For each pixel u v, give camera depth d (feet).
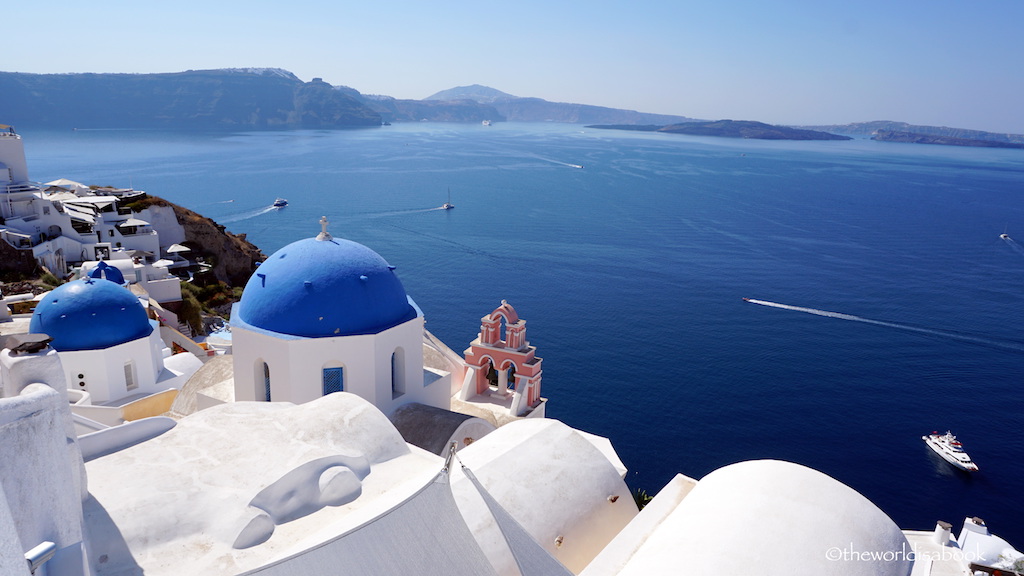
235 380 67.31
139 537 35.19
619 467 50.83
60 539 26.63
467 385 83.46
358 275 65.51
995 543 73.31
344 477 41.83
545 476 42.65
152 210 237.25
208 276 233.14
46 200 202.49
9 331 115.85
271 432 45.52
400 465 45.75
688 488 42.78
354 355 63.36
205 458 41.86
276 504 39.32
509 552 35.19
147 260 215.31
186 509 37.37
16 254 176.96
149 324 100.83
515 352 80.48
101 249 193.06
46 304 92.68
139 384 97.86
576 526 40.65
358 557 30.66
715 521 32.96
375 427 47.57
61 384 32.81
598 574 34.32
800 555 30.30
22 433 25.13
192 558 35.04
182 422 46.34
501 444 45.93
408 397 70.03
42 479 25.90
